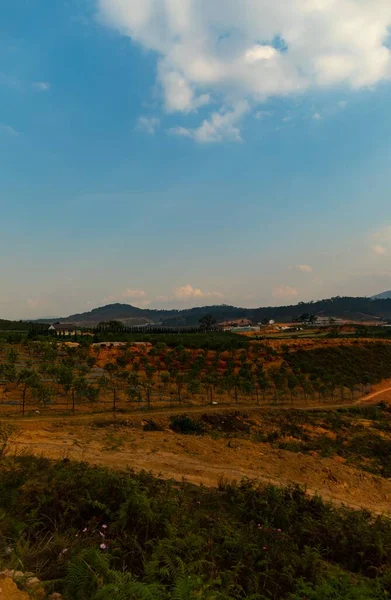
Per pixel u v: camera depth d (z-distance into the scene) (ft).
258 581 24.85
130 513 28.81
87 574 18.69
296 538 34.09
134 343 228.84
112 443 67.92
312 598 23.26
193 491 44.60
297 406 143.13
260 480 56.85
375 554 33.63
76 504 30.45
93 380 143.43
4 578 17.78
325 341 251.19
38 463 42.78
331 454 87.45
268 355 226.17
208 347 234.79
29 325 403.13
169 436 77.97
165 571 20.42
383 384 204.85
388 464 85.76
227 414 111.75
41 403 106.52
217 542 29.84
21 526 24.84
